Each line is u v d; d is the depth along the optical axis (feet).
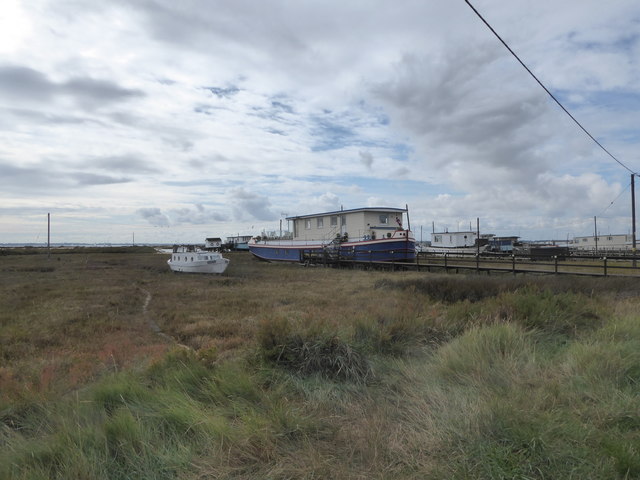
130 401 13.66
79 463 9.29
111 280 85.56
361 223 116.26
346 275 88.48
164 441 10.60
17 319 40.09
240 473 9.37
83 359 23.40
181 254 107.34
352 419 12.25
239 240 307.37
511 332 19.71
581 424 10.89
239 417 12.20
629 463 8.95
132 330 34.65
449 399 12.96
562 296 29.89
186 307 46.96
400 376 16.11
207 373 15.87
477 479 8.72
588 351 16.56
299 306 45.03
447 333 22.74
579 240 275.39
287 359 17.20
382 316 26.27
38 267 130.62
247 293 59.88
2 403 14.20
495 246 237.66
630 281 45.96
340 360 16.55
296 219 140.67
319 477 8.99
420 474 9.00
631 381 14.58
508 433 10.41
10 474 9.30
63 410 12.85
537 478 8.70
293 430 11.11
